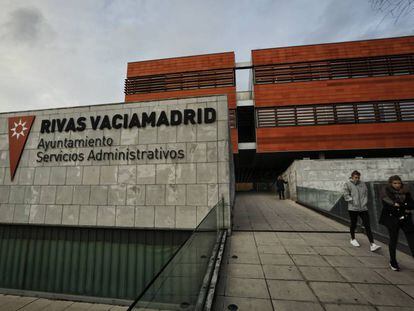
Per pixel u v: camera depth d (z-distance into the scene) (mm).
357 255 5000
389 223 4234
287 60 18734
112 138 7980
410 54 17281
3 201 8195
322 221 8812
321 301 3248
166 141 7707
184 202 7285
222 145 7414
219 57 19875
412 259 4688
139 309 1566
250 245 5805
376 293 3422
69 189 7898
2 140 8688
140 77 20656
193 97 7848
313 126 17344
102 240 7520
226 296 3414
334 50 18250
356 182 5539
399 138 16281
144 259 7191
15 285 7559
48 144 8312
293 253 5199
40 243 7820
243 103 19141
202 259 3703
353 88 17406
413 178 14531
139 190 7555
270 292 3516
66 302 7016
